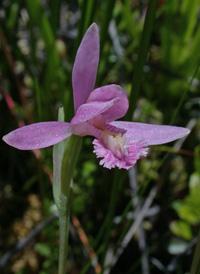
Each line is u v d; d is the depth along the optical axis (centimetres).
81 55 15
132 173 23
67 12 32
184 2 24
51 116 25
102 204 24
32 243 23
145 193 24
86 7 19
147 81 26
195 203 21
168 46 25
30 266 22
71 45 28
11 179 25
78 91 15
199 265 14
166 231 23
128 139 16
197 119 26
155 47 28
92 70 15
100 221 24
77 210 23
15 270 22
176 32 26
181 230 22
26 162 26
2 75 25
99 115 15
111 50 27
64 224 15
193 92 26
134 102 17
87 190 24
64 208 15
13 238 23
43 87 25
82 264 22
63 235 15
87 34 15
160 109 26
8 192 24
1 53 26
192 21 24
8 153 26
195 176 22
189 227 22
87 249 21
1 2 27
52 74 24
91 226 23
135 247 23
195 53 24
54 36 23
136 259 23
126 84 26
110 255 22
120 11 26
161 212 24
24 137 14
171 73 25
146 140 16
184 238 23
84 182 24
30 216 23
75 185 24
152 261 22
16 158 25
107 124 16
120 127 16
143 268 21
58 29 29
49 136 15
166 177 25
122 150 15
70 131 15
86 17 19
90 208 24
